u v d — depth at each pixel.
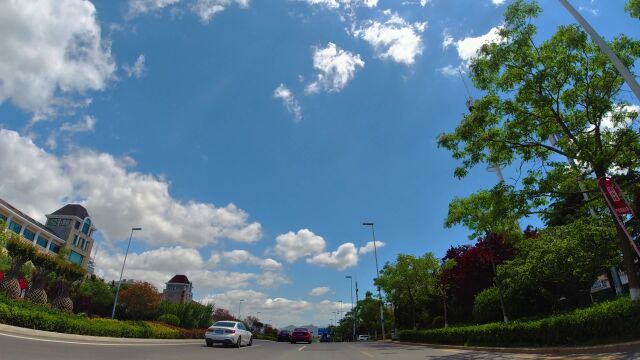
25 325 15.78
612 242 16.55
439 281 31.92
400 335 36.41
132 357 12.37
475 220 20.02
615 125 14.74
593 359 10.10
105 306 54.41
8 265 22.69
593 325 12.25
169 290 115.56
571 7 12.05
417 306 37.59
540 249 18.36
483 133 15.78
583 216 18.22
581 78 14.15
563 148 15.48
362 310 75.50
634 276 12.70
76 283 30.28
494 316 24.22
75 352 11.95
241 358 15.27
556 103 14.83
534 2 14.97
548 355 12.80
